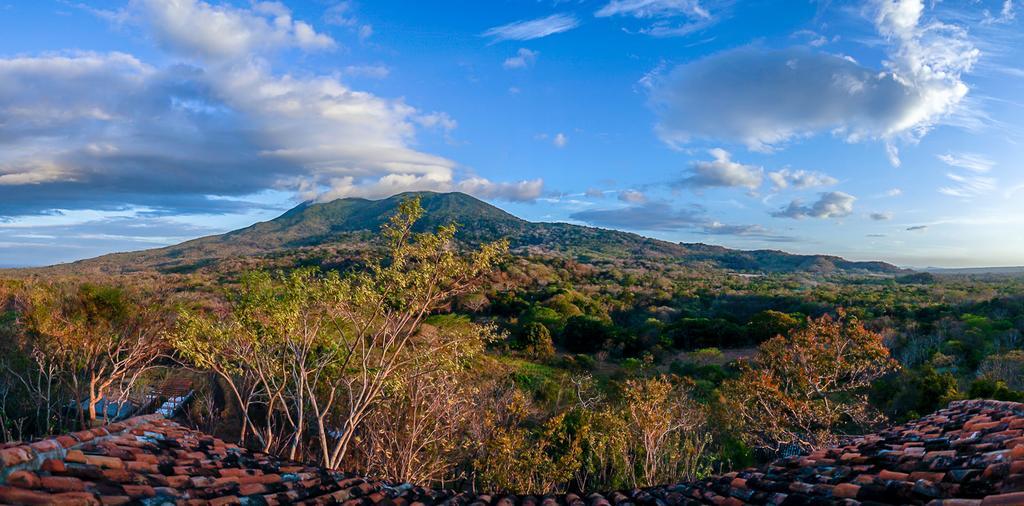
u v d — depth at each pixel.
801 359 17.55
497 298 62.16
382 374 11.41
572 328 49.56
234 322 11.09
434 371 12.34
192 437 5.07
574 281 91.12
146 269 94.69
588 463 17.42
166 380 21.77
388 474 12.41
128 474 3.70
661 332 49.72
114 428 4.53
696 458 17.39
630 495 5.18
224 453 4.89
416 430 12.78
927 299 63.41
